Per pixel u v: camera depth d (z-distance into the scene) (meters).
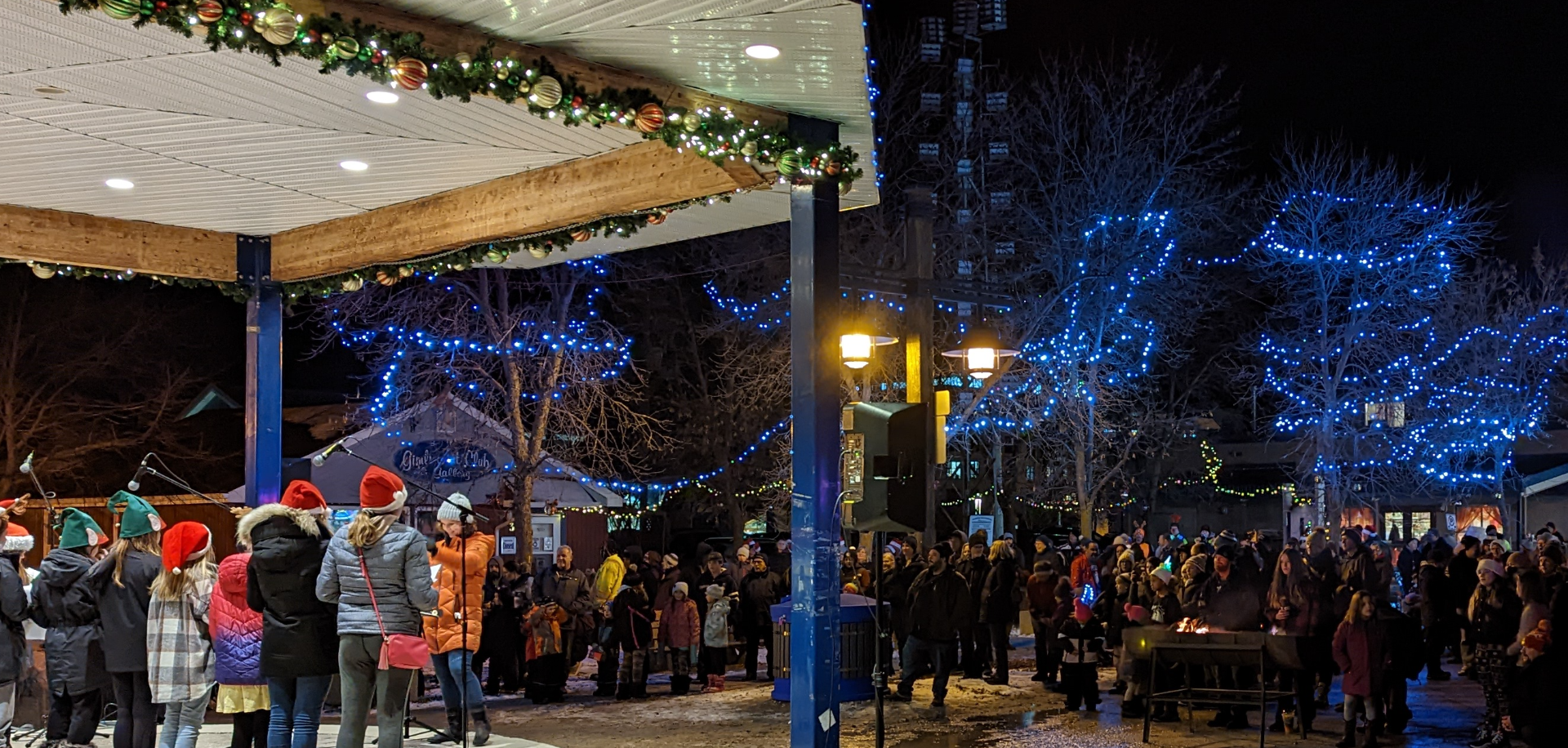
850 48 7.67
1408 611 19.23
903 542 19.83
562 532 29.83
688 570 20.86
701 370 33.94
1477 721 14.11
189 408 27.89
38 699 10.53
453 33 7.34
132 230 12.83
